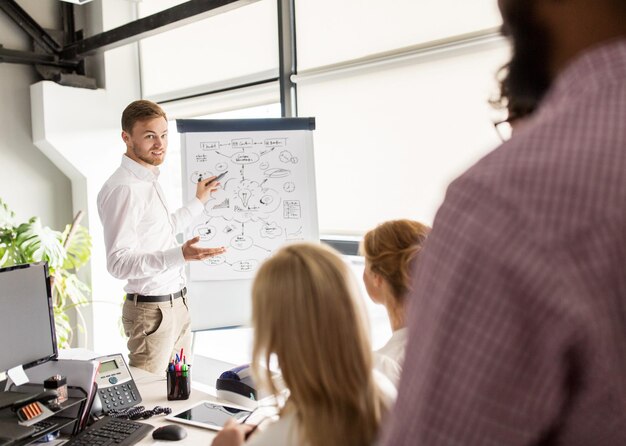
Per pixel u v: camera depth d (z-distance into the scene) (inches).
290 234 112.4
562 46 17.6
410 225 56.5
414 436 16.3
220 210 112.3
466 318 15.4
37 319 66.8
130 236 100.0
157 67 182.1
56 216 183.0
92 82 179.6
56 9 181.3
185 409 70.9
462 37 104.1
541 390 14.9
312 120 115.5
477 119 103.4
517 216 15.1
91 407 66.2
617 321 14.8
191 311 110.0
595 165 14.9
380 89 118.0
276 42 145.4
